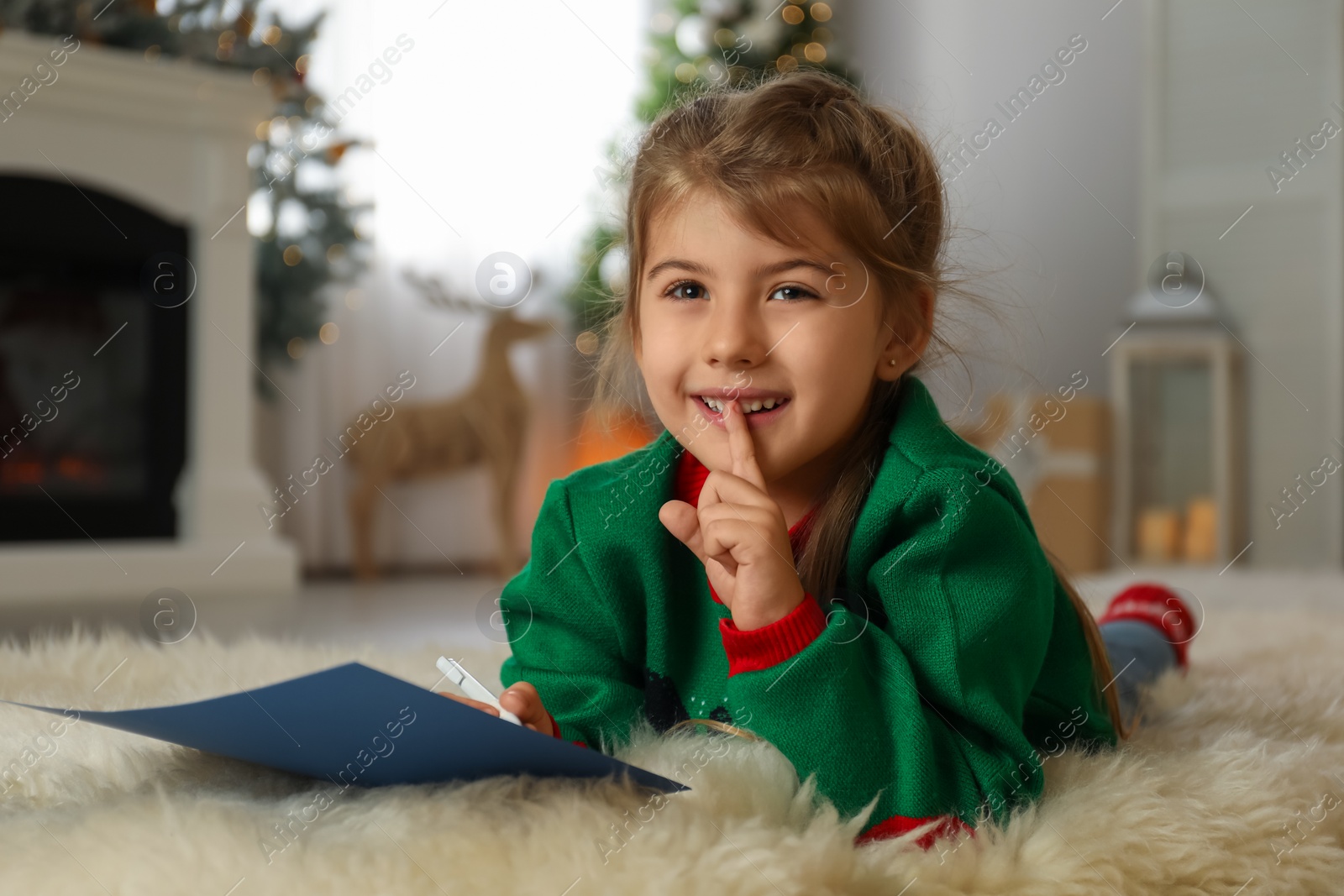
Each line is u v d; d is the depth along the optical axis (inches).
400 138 140.8
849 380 27.9
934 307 32.5
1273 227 149.7
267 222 126.6
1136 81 160.6
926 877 23.3
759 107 29.2
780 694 25.8
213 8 118.3
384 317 141.0
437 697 21.7
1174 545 144.3
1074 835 24.9
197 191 111.4
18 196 103.3
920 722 26.0
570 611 32.1
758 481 26.9
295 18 133.3
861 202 28.2
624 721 30.6
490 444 128.0
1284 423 148.3
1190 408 149.5
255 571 109.7
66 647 47.8
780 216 27.1
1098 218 158.6
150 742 31.3
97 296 108.0
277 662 45.8
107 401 108.7
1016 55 160.9
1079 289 156.0
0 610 87.3
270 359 128.7
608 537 31.6
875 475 29.7
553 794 24.9
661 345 28.7
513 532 129.1
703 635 31.2
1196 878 24.6
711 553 26.8
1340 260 145.9
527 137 145.9
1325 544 145.8
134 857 22.4
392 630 78.9
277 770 28.5
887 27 172.9
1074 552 130.0
